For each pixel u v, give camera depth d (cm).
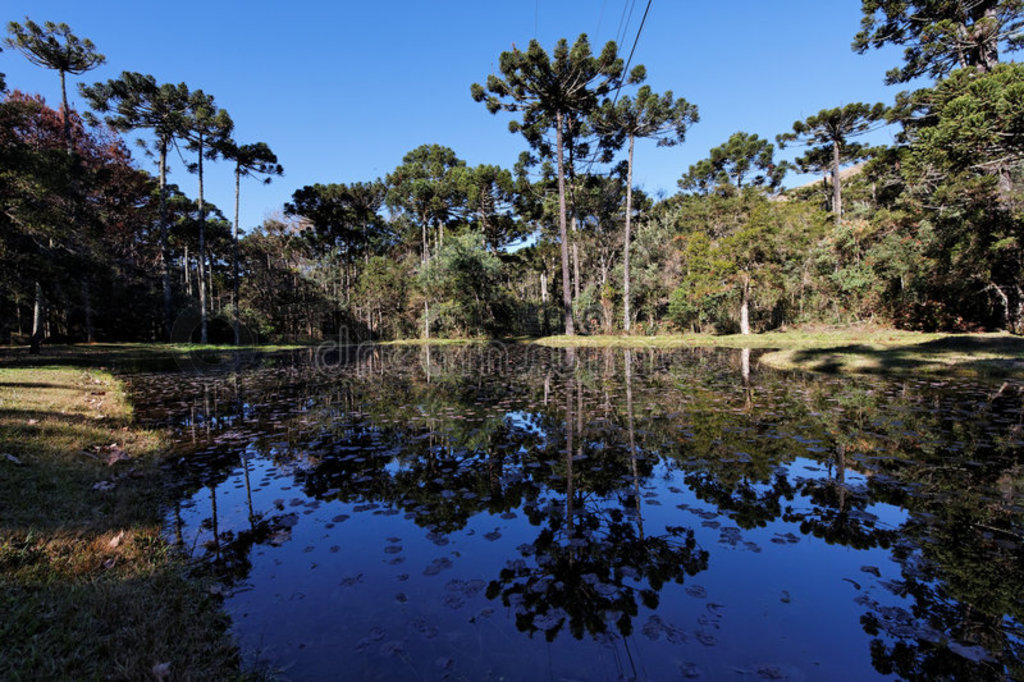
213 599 194
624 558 222
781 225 1916
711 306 1928
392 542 244
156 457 395
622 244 2864
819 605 182
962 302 1472
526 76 1959
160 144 2258
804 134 2453
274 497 312
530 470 358
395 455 404
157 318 2573
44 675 138
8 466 308
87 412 532
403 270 3061
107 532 246
